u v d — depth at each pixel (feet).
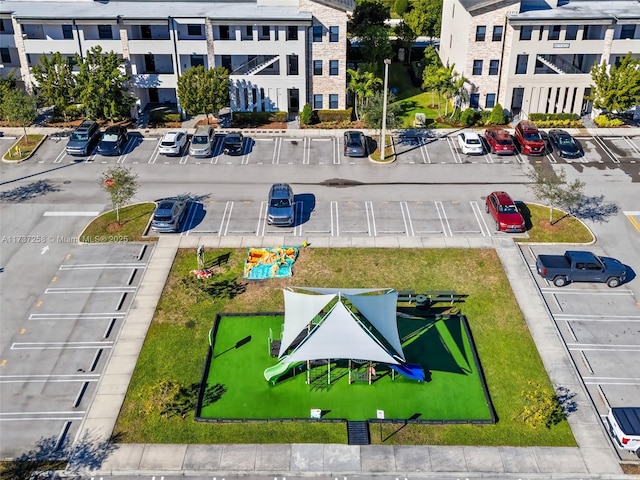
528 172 171.94
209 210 155.22
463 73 200.85
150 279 132.67
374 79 197.57
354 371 109.40
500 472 94.53
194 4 207.31
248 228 148.56
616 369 112.06
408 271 134.72
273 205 149.59
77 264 137.08
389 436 99.60
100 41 194.70
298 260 137.90
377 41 225.97
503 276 133.69
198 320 122.21
